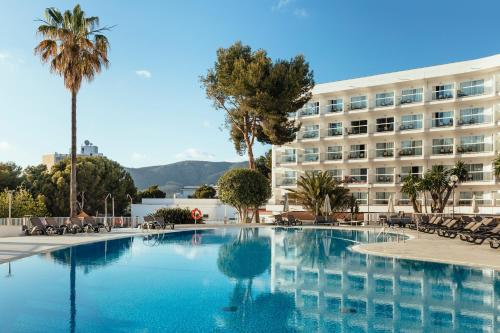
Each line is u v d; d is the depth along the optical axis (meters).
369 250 16.19
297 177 50.72
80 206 57.22
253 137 40.97
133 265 13.63
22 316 7.79
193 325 7.31
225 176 37.41
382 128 46.59
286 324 7.33
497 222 22.78
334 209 38.22
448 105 43.00
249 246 19.42
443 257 14.02
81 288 10.15
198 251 17.45
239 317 7.75
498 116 40.72
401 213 35.53
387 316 7.73
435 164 43.56
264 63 37.94
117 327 7.19
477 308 8.22
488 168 41.22
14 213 38.75
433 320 7.46
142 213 55.28
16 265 13.33
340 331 6.91
